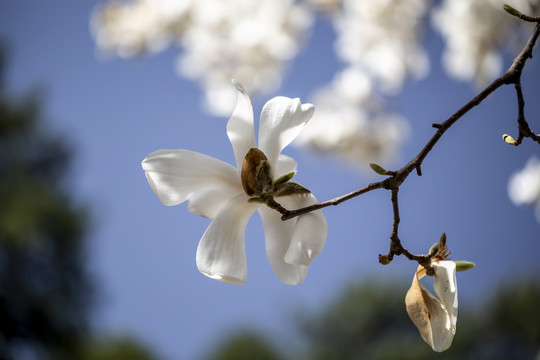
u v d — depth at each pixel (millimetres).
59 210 10945
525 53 1066
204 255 998
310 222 996
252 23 2967
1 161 11344
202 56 3014
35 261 10641
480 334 10188
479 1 2131
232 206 1004
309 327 11664
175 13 2980
